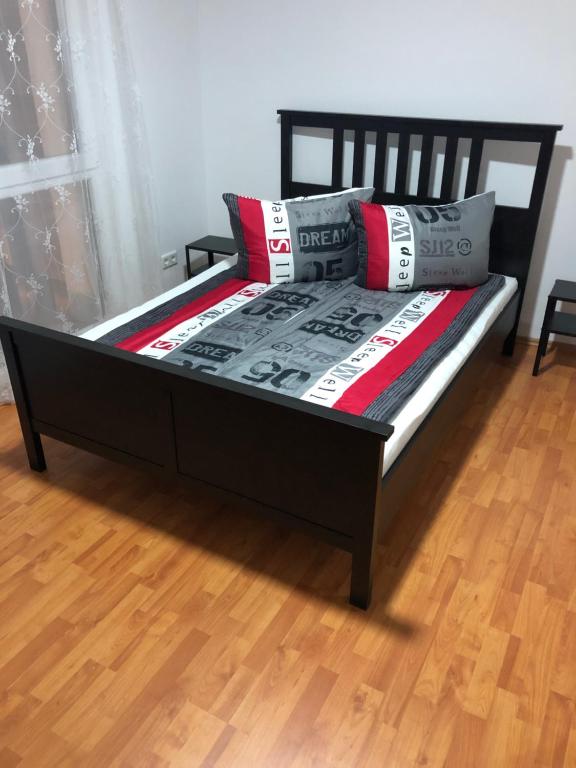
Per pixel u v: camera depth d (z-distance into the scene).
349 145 3.21
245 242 2.73
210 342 2.21
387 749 1.44
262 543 2.02
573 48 2.65
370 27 2.94
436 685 1.58
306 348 2.17
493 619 1.76
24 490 2.22
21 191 2.52
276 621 1.75
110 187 2.91
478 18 2.74
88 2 2.56
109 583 1.86
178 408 1.79
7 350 2.06
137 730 1.47
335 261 2.76
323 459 1.60
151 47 3.09
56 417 2.12
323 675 1.60
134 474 2.31
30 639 1.69
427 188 3.05
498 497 2.21
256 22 3.16
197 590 1.84
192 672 1.61
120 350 1.85
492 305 2.65
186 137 3.46
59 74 2.51
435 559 1.95
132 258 3.12
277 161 3.45
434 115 2.99
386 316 2.45
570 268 3.07
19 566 1.92
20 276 2.62
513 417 2.67
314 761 1.41
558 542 2.02
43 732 1.47
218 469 1.82
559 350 3.23
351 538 1.68
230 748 1.44
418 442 1.88
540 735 1.47
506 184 3.01
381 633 1.71
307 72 3.16
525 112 2.84
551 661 1.64
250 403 1.64
